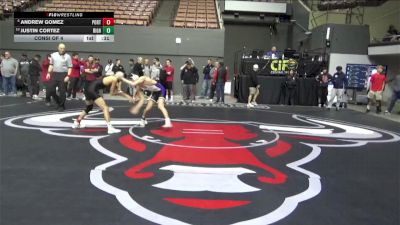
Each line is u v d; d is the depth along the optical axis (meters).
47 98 12.20
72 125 8.89
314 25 21.00
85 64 15.78
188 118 10.70
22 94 15.26
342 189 4.98
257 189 4.83
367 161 6.61
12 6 20.97
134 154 6.38
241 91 16.06
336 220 3.96
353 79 17.80
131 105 13.05
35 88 14.41
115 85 8.35
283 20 22.34
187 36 19.12
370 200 4.61
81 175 5.13
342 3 19.88
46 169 5.35
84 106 12.41
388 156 7.08
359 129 10.16
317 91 15.98
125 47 19.08
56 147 6.70
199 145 7.25
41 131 8.11
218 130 8.98
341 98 14.93
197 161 6.08
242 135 8.48
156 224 3.69
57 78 11.19
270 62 16.25
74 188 4.61
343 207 4.34
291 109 14.20
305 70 16.25
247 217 3.94
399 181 5.45
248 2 21.89
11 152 6.25
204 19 21.31
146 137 7.77
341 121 11.55
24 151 6.34
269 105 15.45
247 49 22.44
